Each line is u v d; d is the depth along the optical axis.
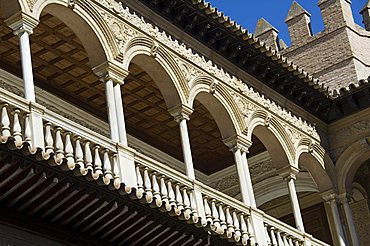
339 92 26.88
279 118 25.00
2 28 20.05
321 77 30.61
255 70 24.25
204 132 26.14
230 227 20.67
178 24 21.84
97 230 15.93
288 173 24.72
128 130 25.20
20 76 21.84
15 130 15.55
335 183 26.66
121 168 17.89
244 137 23.06
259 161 28.30
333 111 27.16
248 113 23.64
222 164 28.12
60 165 13.96
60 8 18.59
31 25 17.56
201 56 22.45
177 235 16.77
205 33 22.56
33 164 13.66
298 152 25.36
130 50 19.97
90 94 23.36
